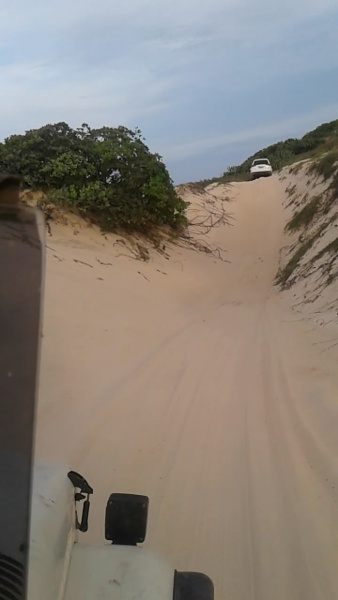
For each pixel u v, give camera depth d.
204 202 31.72
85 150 22.12
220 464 6.34
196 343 11.98
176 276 21.02
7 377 1.93
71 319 12.23
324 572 4.52
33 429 1.95
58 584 2.48
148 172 22.88
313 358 10.04
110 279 17.39
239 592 4.35
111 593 2.67
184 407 8.08
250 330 13.31
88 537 4.72
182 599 2.80
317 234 22.11
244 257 26.11
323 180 29.64
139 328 12.79
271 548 4.85
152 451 6.64
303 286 17.64
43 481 2.81
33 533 2.42
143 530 3.11
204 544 4.92
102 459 6.35
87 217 21.14
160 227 24.92
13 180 1.89
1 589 1.98
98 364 9.81
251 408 7.98
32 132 22.02
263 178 37.00
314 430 6.97
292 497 5.59
